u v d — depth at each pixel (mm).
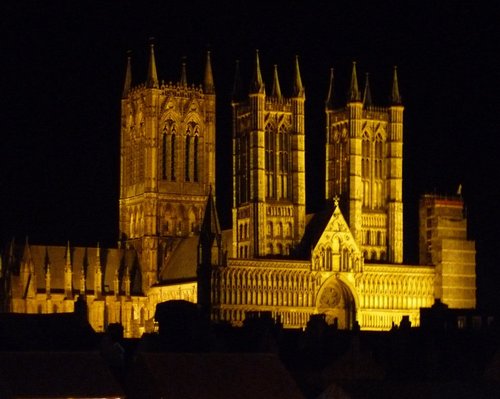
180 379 192625
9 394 183375
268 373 196500
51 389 185750
